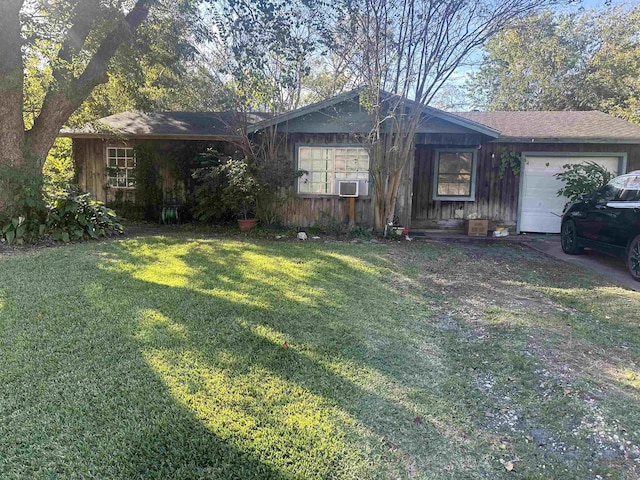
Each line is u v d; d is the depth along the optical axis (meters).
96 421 2.45
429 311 4.65
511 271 6.62
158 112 12.88
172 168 11.27
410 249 8.15
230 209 10.09
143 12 8.76
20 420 2.43
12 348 3.29
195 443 2.29
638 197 6.54
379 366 3.29
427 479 2.13
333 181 10.13
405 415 2.67
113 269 5.68
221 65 10.09
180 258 6.56
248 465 2.15
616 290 5.62
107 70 9.10
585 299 5.18
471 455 2.34
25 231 7.50
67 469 2.08
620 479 2.17
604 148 10.51
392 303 4.85
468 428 2.58
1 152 7.61
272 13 9.12
